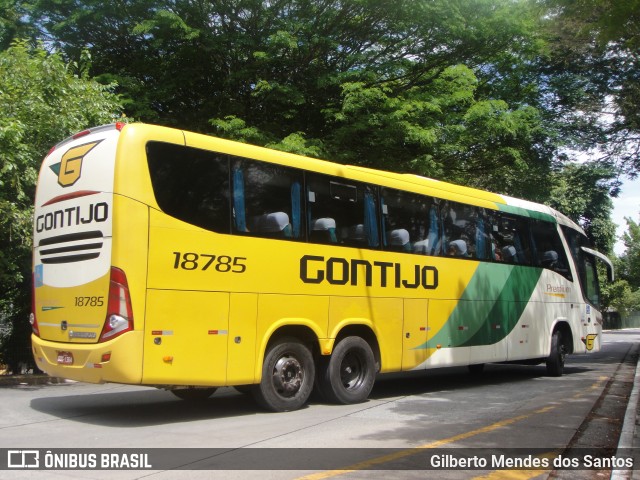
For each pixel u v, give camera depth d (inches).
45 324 315.3
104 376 277.7
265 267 327.9
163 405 366.3
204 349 299.1
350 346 370.0
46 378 498.6
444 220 447.2
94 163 295.1
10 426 297.1
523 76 773.3
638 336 1632.6
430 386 479.8
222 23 646.5
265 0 645.3
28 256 514.9
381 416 332.5
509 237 511.2
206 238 305.1
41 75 486.9
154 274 285.1
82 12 610.2
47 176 325.7
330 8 637.9
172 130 303.7
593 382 515.2
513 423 320.5
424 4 619.5
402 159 671.8
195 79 658.8
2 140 434.0
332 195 370.3
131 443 259.3
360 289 377.1
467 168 772.0
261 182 334.3
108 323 277.6
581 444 278.5
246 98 668.7
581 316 599.2
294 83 667.4
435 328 426.9
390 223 404.5
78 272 294.8
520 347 506.0
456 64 681.6
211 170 313.1
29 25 645.9
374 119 610.5
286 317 335.0
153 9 628.4
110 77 626.2
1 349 555.5
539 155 832.3
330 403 371.2
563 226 594.2
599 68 743.1
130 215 282.4
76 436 273.0
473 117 634.8
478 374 578.9
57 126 481.1
